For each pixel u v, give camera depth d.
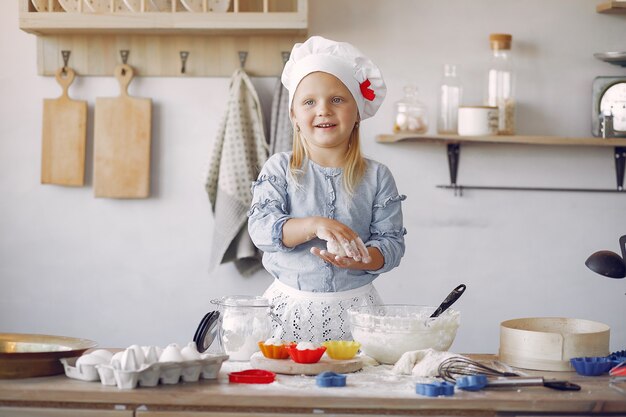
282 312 1.91
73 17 2.74
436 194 3.03
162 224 3.01
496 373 1.50
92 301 3.03
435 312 1.72
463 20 3.01
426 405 1.36
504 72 2.92
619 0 2.97
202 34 2.92
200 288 3.02
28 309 3.02
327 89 1.88
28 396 1.39
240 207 2.85
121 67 2.95
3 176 3.00
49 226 3.02
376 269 1.88
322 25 2.98
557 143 2.88
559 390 1.44
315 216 1.85
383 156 3.02
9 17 2.98
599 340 1.63
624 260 1.73
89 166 3.00
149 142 2.95
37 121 2.99
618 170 3.04
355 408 1.36
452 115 2.93
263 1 2.87
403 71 3.00
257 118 2.89
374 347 1.67
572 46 3.04
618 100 2.93
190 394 1.38
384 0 2.99
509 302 3.05
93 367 1.46
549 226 3.06
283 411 1.37
